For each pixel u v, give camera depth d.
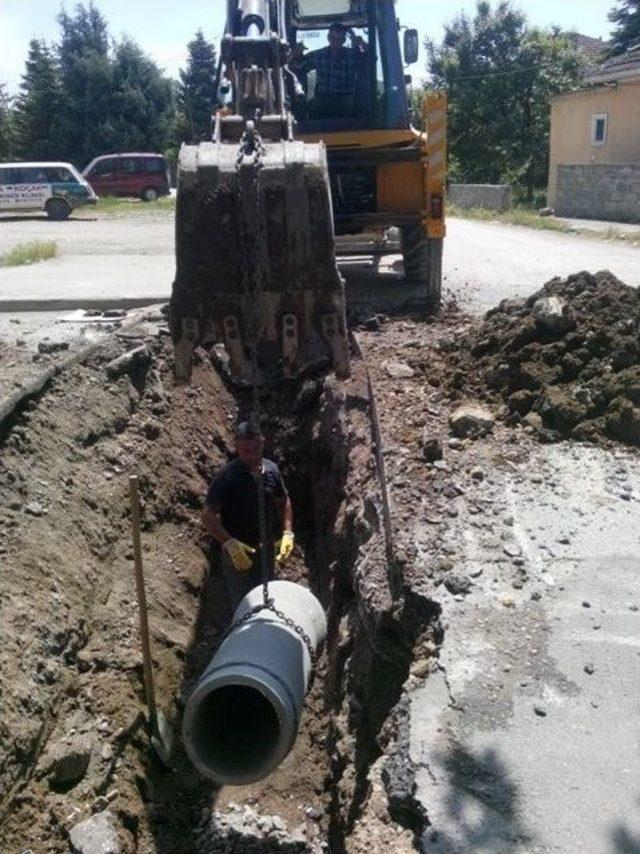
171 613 6.21
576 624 4.25
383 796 3.62
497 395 6.61
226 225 4.47
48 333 8.16
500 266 12.55
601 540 4.91
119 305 9.88
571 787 3.39
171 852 4.69
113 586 5.98
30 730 4.47
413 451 5.93
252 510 5.93
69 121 51.78
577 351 6.46
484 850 3.16
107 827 4.37
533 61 39.75
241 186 4.39
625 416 5.95
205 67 55.62
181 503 7.30
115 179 33.56
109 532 6.29
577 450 5.90
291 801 5.09
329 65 9.62
